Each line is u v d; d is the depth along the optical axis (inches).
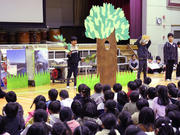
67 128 111.1
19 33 437.7
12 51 342.0
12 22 401.4
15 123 134.7
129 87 193.5
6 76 339.3
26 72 353.7
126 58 483.2
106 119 113.7
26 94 305.1
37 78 359.3
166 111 138.6
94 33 311.3
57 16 542.3
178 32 561.0
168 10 546.0
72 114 132.3
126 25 323.9
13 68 342.3
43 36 464.8
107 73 324.5
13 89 339.3
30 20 416.2
